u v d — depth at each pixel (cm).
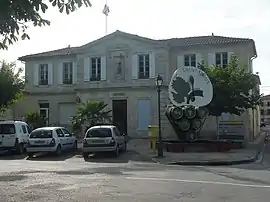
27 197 993
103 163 1884
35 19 669
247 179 1298
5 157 2267
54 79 3750
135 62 3316
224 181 1253
